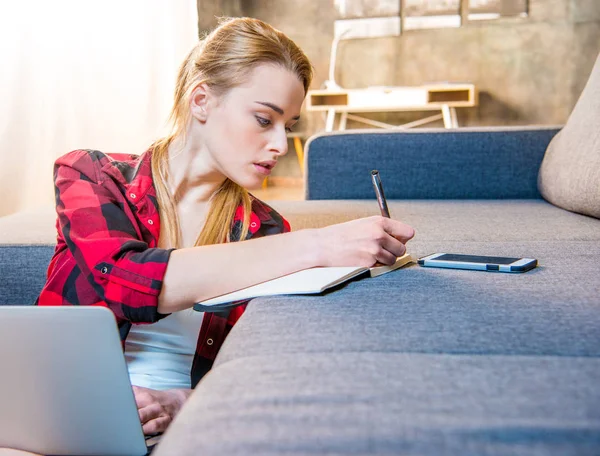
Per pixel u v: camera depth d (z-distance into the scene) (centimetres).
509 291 85
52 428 73
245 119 102
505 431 45
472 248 127
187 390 102
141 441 72
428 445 44
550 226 157
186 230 114
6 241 148
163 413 96
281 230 122
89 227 99
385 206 107
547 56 605
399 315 75
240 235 116
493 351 62
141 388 100
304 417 48
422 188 231
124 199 106
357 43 634
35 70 317
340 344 65
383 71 632
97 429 72
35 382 71
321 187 237
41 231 154
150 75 402
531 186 228
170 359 111
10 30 302
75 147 349
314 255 94
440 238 143
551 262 106
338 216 183
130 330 111
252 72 100
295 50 103
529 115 614
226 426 48
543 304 78
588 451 43
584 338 65
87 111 359
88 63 360
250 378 56
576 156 181
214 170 111
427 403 50
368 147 232
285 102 101
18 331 68
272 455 44
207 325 110
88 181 106
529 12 603
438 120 633
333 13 635
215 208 114
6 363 70
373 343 65
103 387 69
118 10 379
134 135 394
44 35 323
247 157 104
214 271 91
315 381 55
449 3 613
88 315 66
